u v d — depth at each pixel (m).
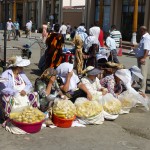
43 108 6.90
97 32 11.69
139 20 28.39
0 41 28.94
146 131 6.81
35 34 40.56
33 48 22.70
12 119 6.23
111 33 18.89
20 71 7.06
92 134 6.44
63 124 6.63
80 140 6.12
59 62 11.97
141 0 28.03
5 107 6.58
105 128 6.82
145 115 7.91
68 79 7.37
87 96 7.34
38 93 6.95
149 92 10.33
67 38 31.61
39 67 12.92
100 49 12.10
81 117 6.87
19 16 51.47
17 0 50.84
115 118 7.29
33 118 6.21
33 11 47.97
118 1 30.45
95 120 6.89
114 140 6.22
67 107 6.68
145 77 9.97
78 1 40.81
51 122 6.70
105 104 7.28
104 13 32.47
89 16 33.94
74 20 37.41
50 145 5.84
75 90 7.47
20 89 6.84
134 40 26.33
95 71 7.69
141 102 8.11
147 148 5.95
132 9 29.08
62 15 39.84
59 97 7.19
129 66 16.81
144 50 9.74
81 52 11.23
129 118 7.60
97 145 5.94
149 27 26.67
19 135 6.20
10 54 13.09
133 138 6.40
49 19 42.25
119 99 7.89
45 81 7.14
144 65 9.86
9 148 5.66
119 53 21.05
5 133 6.25
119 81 8.18
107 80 7.96
